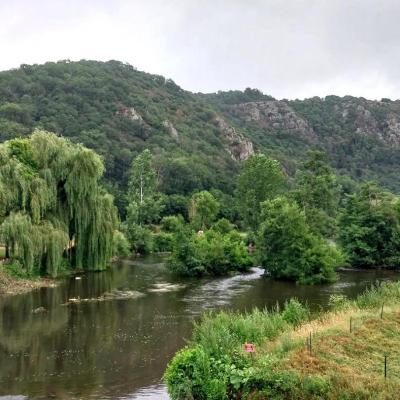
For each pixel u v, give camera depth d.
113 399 21.02
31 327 32.28
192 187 135.50
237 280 54.25
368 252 65.56
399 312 26.97
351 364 19.34
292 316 27.53
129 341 29.44
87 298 41.69
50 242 47.53
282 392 16.94
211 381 17.56
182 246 57.41
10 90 177.25
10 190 45.97
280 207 60.53
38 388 22.23
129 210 92.56
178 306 39.25
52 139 51.91
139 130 173.62
